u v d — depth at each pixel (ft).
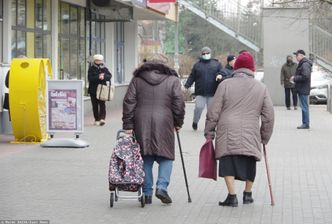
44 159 46.88
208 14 120.47
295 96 97.25
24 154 49.01
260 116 33.04
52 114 53.83
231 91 32.09
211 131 32.50
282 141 59.57
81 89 53.42
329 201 33.91
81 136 61.11
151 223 28.99
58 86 53.52
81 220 29.43
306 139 61.26
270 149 54.13
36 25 71.92
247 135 31.71
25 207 31.83
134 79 32.58
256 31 118.42
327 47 113.80
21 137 54.85
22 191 35.70
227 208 32.17
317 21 112.98
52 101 53.72
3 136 59.16
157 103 32.22
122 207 32.14
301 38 106.11
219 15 120.26
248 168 32.50
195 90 66.08
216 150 32.27
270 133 32.73
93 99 71.61
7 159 46.70
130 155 31.65
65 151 50.98
